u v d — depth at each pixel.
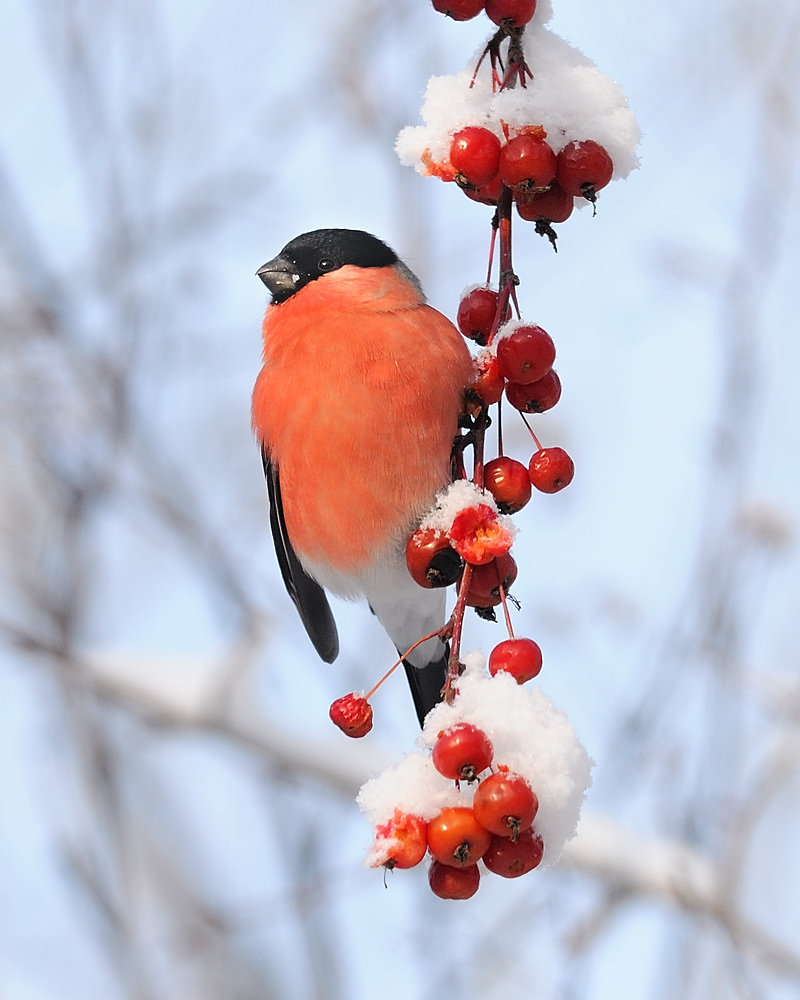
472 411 5.92
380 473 7.44
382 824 4.86
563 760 4.85
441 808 4.85
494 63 5.52
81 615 12.08
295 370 7.58
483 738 4.70
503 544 5.20
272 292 7.98
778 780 10.60
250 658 11.62
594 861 10.45
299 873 11.48
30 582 11.91
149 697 11.62
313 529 7.84
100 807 11.66
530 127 5.32
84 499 12.05
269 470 8.36
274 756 11.44
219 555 12.26
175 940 12.11
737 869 10.24
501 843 4.81
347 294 7.66
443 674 8.60
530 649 5.12
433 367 7.38
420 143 5.49
